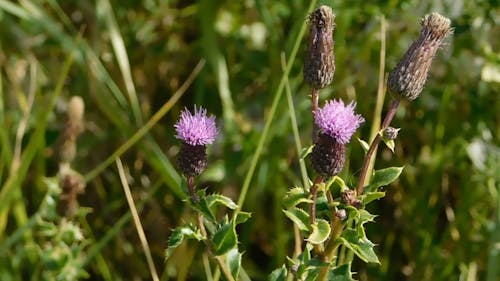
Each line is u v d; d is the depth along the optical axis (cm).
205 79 63
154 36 66
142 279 60
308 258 38
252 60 63
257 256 61
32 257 55
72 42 60
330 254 38
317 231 37
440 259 59
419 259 59
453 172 61
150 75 66
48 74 64
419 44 37
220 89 61
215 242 37
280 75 61
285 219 60
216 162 59
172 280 59
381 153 61
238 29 64
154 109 65
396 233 60
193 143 37
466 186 60
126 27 65
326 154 37
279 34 62
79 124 51
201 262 59
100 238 61
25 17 59
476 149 58
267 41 63
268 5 62
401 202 61
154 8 66
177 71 65
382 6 60
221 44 64
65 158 51
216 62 62
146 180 62
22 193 60
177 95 55
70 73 64
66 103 62
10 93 62
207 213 37
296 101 59
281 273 40
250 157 58
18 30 63
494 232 55
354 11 59
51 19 63
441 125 61
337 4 58
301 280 39
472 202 59
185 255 58
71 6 66
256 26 64
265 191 60
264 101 62
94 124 62
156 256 60
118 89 62
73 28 62
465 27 57
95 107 63
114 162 62
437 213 61
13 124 61
